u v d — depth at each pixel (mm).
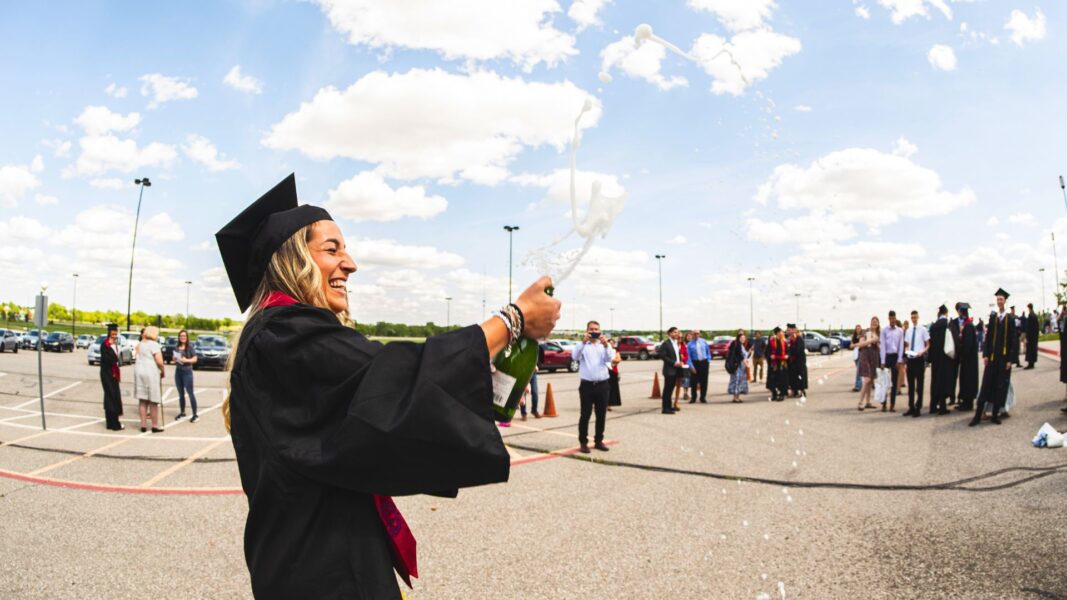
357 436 1014
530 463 7582
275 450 1105
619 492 6156
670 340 12578
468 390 1069
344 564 1104
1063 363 10852
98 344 26906
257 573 1146
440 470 1044
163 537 4832
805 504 5637
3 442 9055
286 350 1126
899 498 5766
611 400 13312
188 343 11539
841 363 29859
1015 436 8523
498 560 4379
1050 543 4484
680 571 4164
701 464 7430
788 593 3795
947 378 11031
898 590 3805
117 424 10250
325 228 1408
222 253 1418
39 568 4227
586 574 4129
